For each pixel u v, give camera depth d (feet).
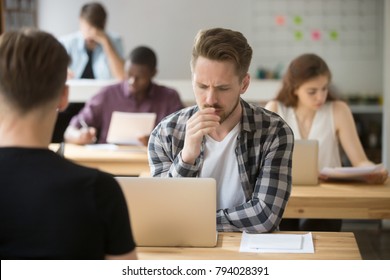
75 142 15.94
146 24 26.50
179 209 7.43
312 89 12.30
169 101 16.58
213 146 8.11
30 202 4.38
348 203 10.52
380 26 26.17
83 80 20.47
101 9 20.67
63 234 4.40
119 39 22.11
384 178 11.58
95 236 4.46
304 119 12.72
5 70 4.48
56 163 4.48
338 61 26.37
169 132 8.25
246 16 26.35
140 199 7.43
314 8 26.20
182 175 7.91
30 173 4.42
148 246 7.50
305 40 26.30
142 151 15.10
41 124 4.56
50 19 26.48
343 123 12.73
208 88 7.61
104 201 4.48
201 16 26.40
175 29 26.48
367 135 25.27
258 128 8.06
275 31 26.30
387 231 18.33
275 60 26.40
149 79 16.33
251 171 8.12
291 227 11.86
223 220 7.98
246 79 7.97
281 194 7.90
